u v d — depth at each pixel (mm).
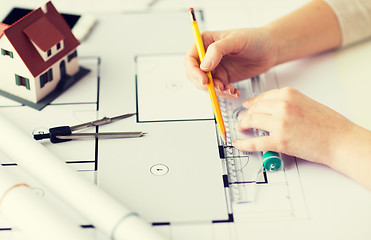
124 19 925
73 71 787
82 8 936
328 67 831
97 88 771
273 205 607
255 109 692
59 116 717
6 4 890
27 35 689
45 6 720
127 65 823
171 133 699
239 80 810
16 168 642
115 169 642
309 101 672
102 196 566
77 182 582
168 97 763
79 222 578
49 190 605
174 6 964
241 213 596
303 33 837
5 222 575
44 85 732
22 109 723
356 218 594
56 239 526
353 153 631
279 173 652
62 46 734
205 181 633
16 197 558
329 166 662
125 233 528
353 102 758
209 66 712
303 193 624
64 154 658
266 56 797
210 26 912
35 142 642
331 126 650
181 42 882
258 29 797
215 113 691
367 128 709
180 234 569
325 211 601
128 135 687
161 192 616
